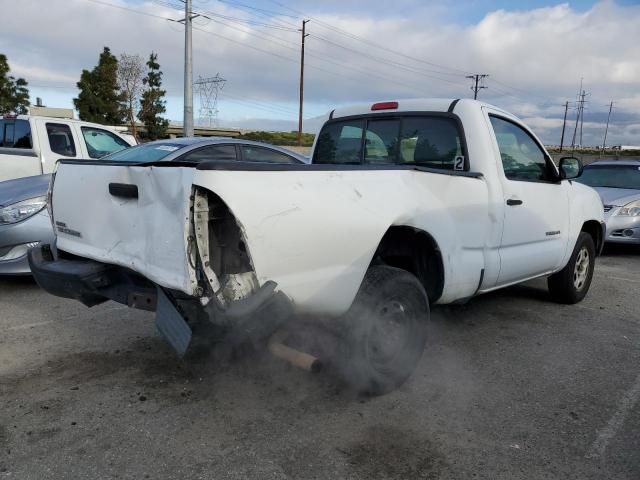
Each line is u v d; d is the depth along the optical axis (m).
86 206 3.53
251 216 2.65
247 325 2.75
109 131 9.37
